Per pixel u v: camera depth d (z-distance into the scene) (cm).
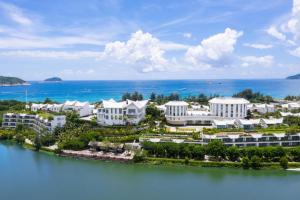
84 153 17188
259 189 12538
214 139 16488
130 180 13625
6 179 13775
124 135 19212
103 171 14812
